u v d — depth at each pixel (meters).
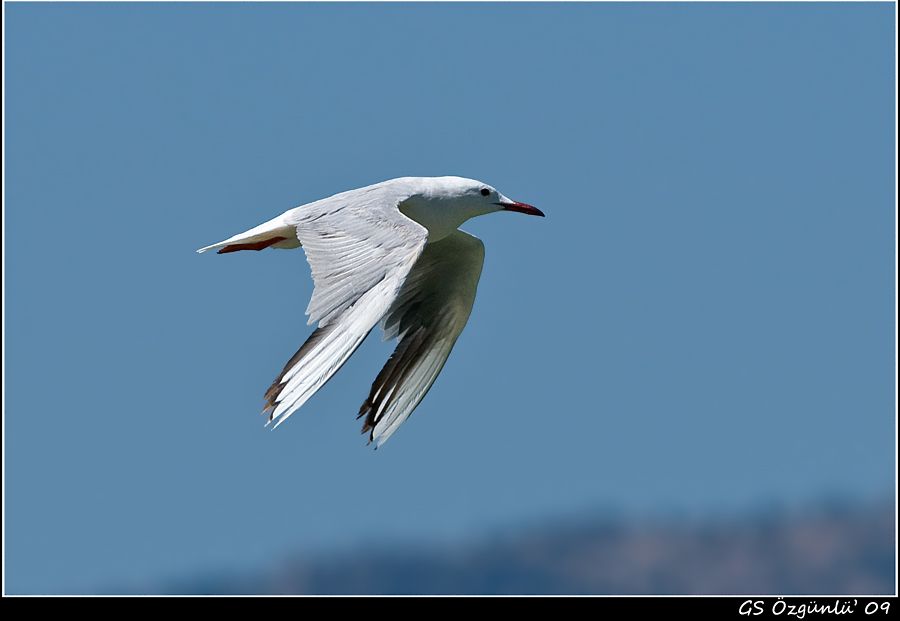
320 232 10.99
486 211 13.05
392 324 13.09
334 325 10.10
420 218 12.77
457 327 13.35
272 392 9.97
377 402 12.98
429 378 13.23
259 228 11.75
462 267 13.25
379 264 10.37
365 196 11.48
